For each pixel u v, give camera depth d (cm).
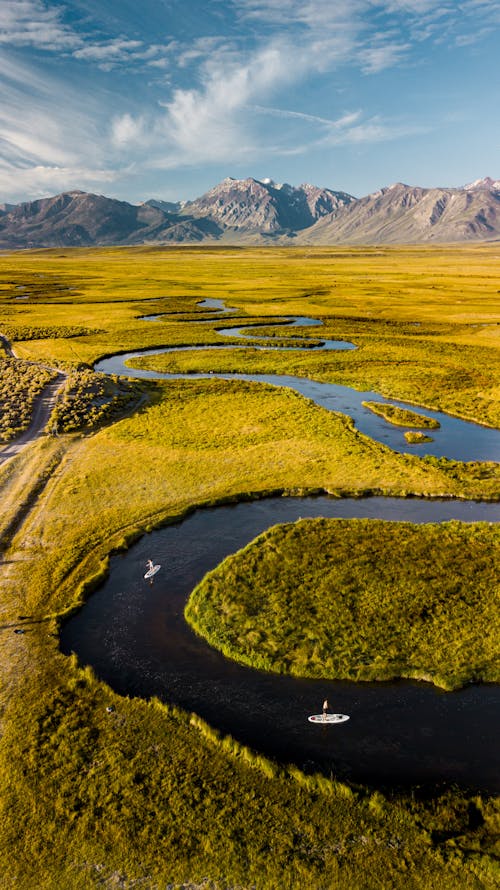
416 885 1545
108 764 1919
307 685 2288
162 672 2377
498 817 1727
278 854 1623
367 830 1697
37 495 4003
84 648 2520
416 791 1827
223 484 4178
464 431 5594
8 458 4719
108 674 2367
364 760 1945
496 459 4847
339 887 1541
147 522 3606
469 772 1894
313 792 1814
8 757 1950
